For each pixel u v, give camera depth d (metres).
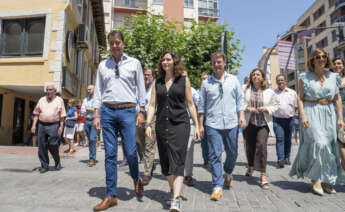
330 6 39.81
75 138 14.38
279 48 12.47
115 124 3.45
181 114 3.21
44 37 12.71
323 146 3.88
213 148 3.81
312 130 4.05
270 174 5.42
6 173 5.19
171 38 14.90
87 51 20.47
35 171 5.50
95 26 25.00
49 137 5.51
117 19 34.41
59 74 12.45
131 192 3.85
